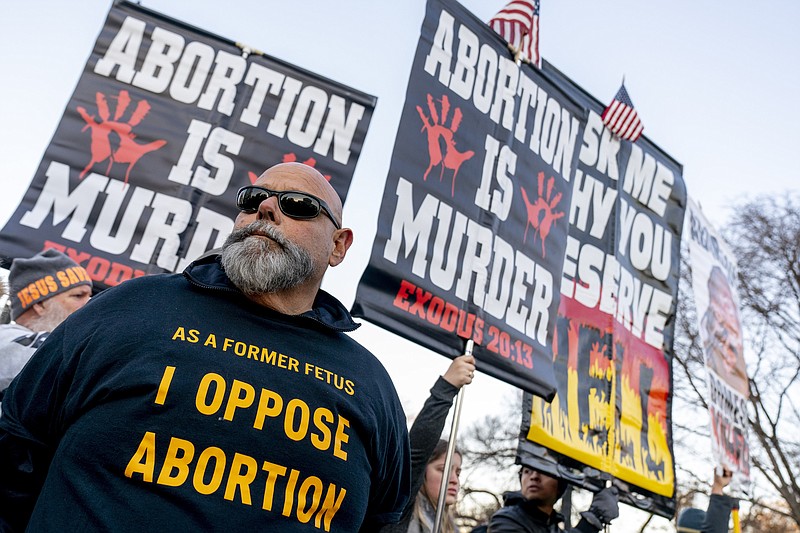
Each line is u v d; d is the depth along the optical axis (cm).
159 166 405
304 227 207
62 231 379
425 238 408
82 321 180
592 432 511
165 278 193
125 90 411
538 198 488
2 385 278
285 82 443
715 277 701
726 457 632
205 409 167
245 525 161
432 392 369
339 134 445
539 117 508
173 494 158
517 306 450
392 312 381
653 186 624
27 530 161
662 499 555
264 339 186
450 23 459
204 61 430
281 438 172
